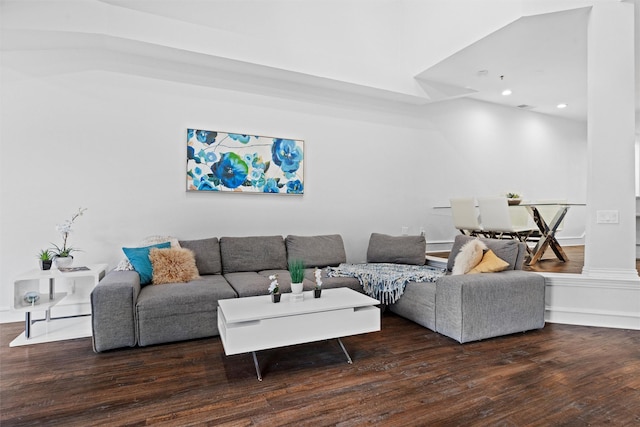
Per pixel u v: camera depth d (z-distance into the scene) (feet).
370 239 15.47
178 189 12.88
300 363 8.30
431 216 18.75
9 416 6.11
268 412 6.25
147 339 9.21
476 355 8.77
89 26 10.45
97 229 11.78
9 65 10.79
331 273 12.65
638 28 12.34
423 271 12.59
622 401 6.63
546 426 5.87
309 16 15.03
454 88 17.34
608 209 11.14
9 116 10.78
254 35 13.93
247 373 7.77
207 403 6.54
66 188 11.40
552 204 14.73
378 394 6.87
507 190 21.48
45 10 10.07
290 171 14.75
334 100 15.75
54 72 11.23
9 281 10.85
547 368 8.02
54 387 7.10
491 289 9.89
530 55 13.79
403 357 8.64
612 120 11.09
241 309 8.12
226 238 13.05
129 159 12.16
